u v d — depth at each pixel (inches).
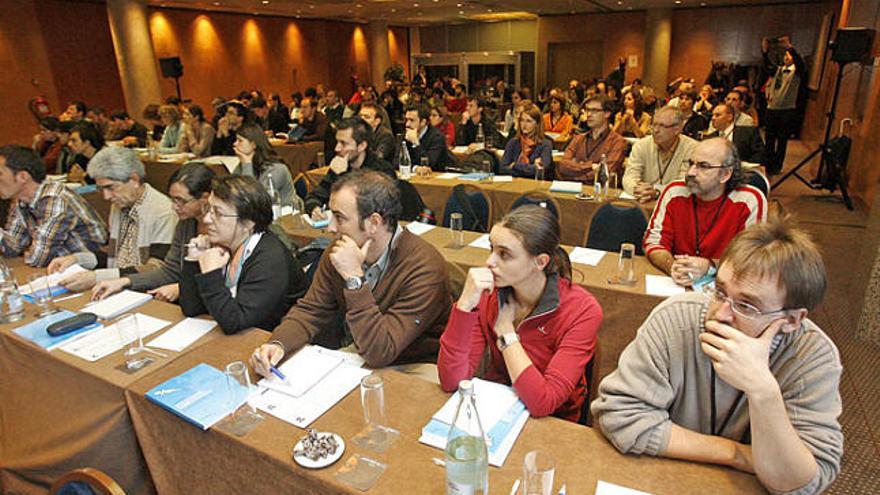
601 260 104.0
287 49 543.5
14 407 72.3
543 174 181.3
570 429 49.3
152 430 56.4
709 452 43.2
